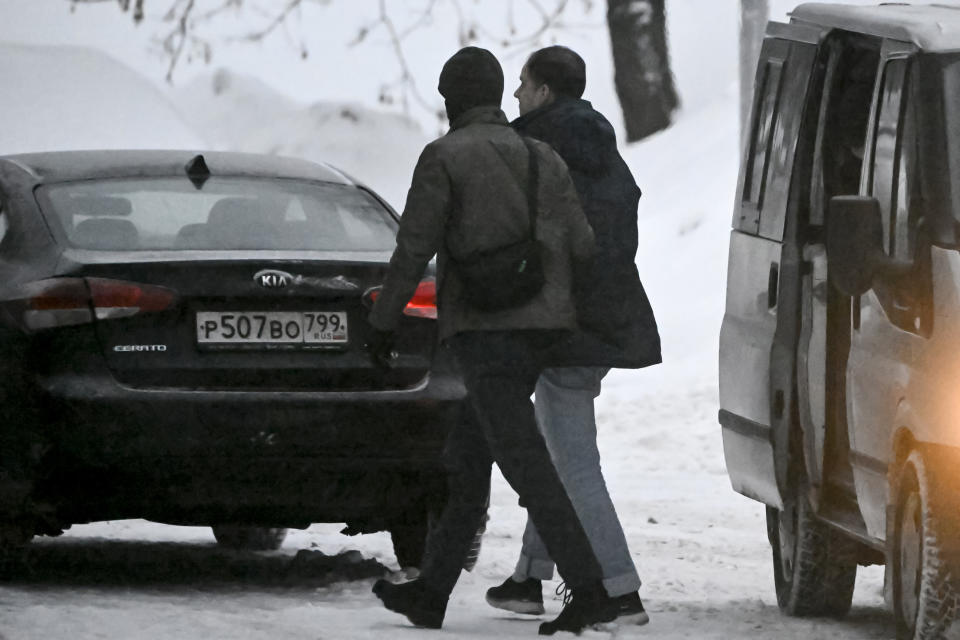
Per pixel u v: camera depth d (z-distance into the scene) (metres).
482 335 23.95
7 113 96.75
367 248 29.67
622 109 117.12
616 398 66.75
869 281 22.48
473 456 24.55
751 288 29.03
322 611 25.62
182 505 27.52
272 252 28.34
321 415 27.50
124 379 27.08
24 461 27.05
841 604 27.20
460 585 29.94
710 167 97.12
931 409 21.69
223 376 27.31
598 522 25.06
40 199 29.39
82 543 35.16
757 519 43.03
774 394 27.44
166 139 99.38
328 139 131.25
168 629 23.28
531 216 23.95
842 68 27.47
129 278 27.23
